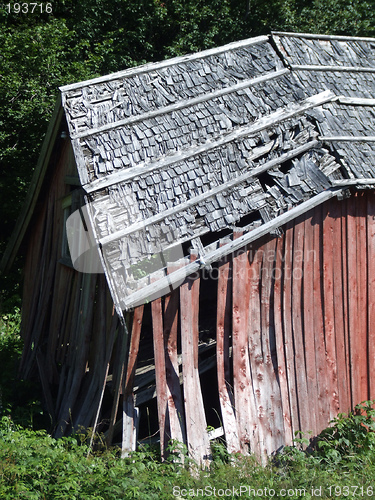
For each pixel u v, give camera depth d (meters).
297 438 6.72
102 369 6.79
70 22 16.28
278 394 6.77
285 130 7.54
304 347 7.03
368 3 20.69
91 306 7.30
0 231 14.39
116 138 7.12
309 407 6.96
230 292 6.66
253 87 8.05
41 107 13.22
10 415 7.66
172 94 7.80
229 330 6.70
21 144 13.98
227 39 18.23
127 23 17.12
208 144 7.20
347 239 7.34
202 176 6.97
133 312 6.22
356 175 7.09
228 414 6.47
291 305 6.99
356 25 19.19
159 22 17.25
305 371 7.00
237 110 7.70
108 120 7.29
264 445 6.55
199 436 6.25
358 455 6.58
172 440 6.02
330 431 6.94
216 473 5.84
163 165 6.94
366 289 7.50
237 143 7.30
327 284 7.21
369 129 7.91
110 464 5.89
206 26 18.30
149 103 7.61
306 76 8.36
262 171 7.08
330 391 7.16
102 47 15.44
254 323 6.77
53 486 5.16
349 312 7.37
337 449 6.92
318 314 7.15
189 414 6.27
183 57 8.23
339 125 7.73
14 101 13.56
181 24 17.39
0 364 9.73
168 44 17.77
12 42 13.55
